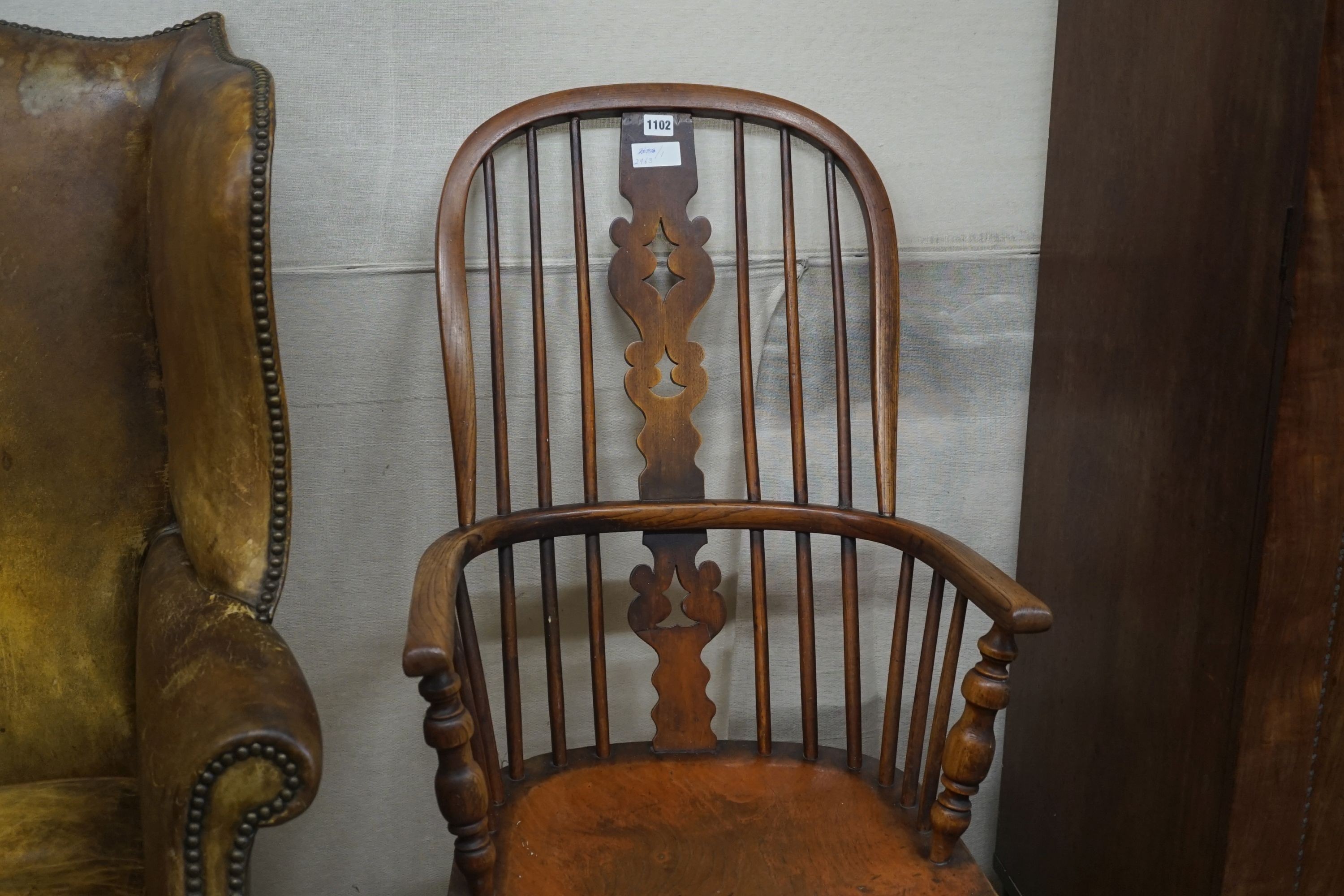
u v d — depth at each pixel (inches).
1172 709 46.4
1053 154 55.0
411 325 53.9
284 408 39.8
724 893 38.1
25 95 44.2
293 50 50.3
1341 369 39.3
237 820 31.0
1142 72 47.2
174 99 42.5
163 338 43.0
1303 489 40.2
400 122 51.8
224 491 40.1
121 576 45.2
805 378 57.2
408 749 59.1
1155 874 47.8
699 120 54.0
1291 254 38.4
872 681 61.1
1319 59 36.6
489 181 47.8
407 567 56.8
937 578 43.4
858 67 54.3
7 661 44.1
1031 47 55.2
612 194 54.2
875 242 49.4
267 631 37.8
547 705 59.1
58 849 38.5
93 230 44.5
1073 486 54.1
